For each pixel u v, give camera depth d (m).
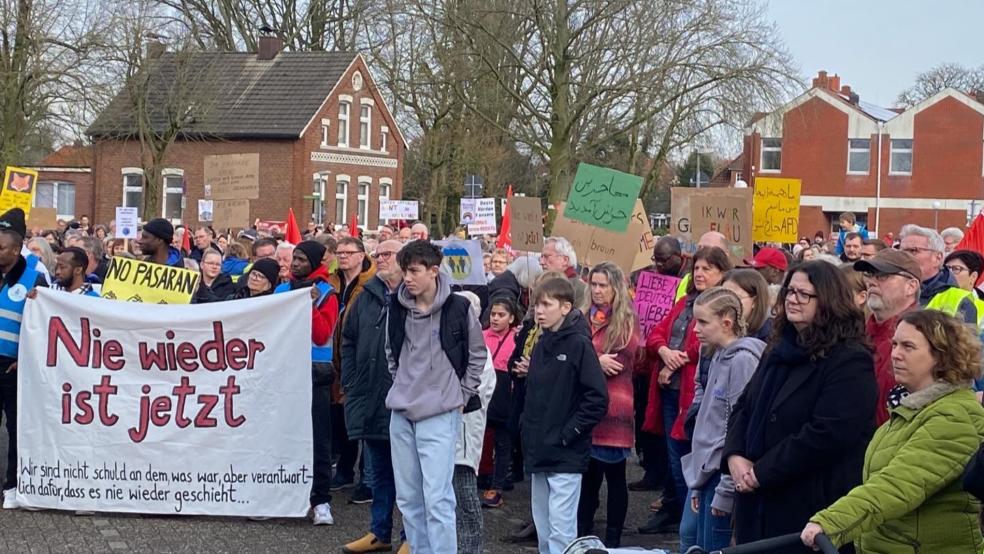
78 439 8.70
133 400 8.69
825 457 4.95
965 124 50.91
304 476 8.59
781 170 52.97
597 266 8.03
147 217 39.25
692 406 6.80
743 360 6.00
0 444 11.26
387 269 7.80
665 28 30.12
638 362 8.32
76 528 8.31
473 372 7.07
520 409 8.78
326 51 49.25
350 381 7.87
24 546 7.79
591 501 8.02
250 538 8.16
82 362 8.72
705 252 7.91
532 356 7.24
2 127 30.05
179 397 8.66
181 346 8.66
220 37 49.59
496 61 30.92
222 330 8.63
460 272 11.69
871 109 58.62
